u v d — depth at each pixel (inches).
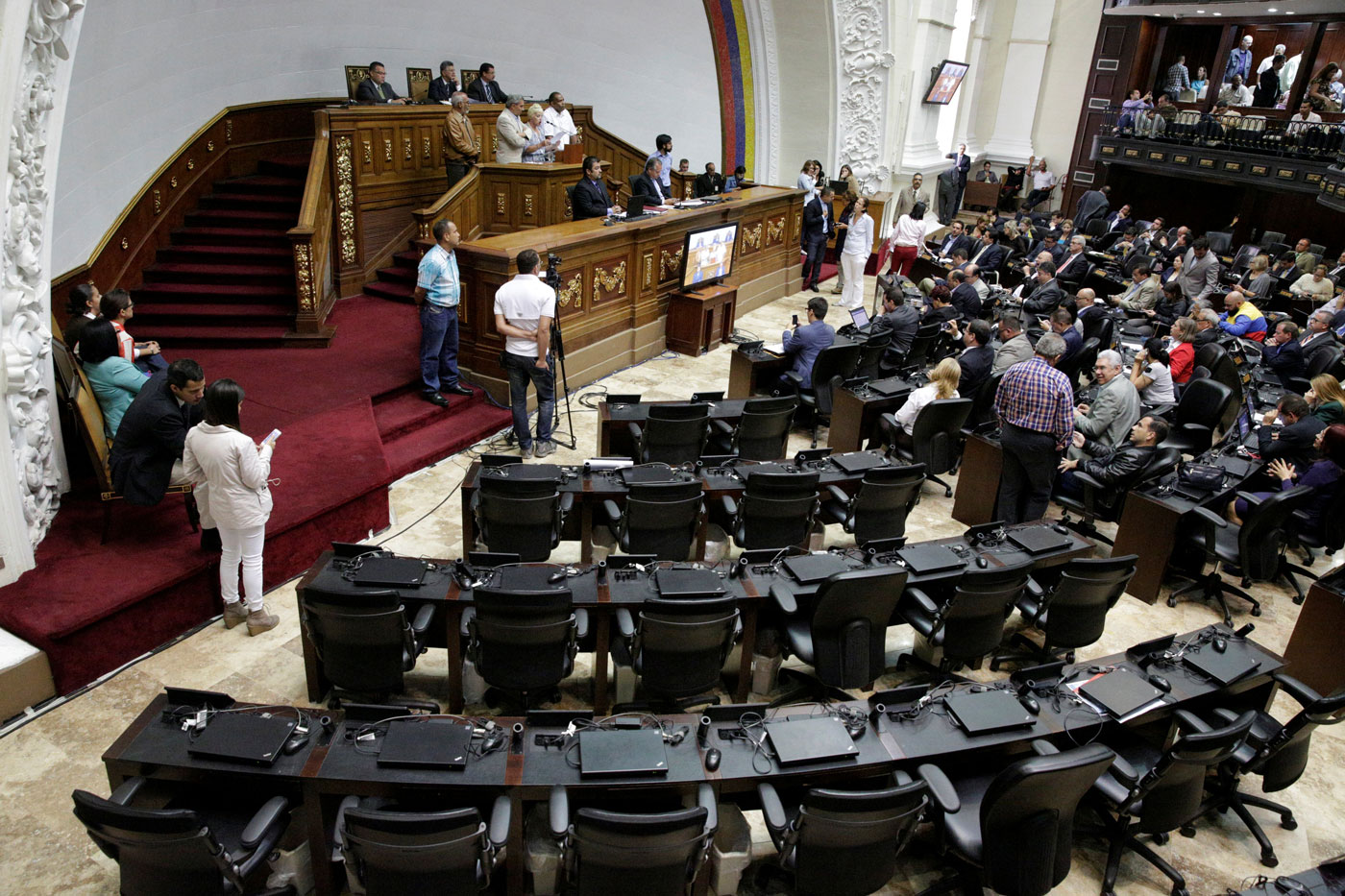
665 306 386.9
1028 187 856.9
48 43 171.0
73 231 296.4
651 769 123.3
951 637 175.8
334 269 376.5
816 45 566.3
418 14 483.8
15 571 179.3
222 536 182.9
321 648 155.7
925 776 128.7
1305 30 737.6
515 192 394.0
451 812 107.7
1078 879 147.6
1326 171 538.6
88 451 188.1
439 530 236.7
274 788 125.0
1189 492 228.7
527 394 314.0
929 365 363.3
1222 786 158.6
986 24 826.2
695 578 167.6
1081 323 360.2
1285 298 460.4
